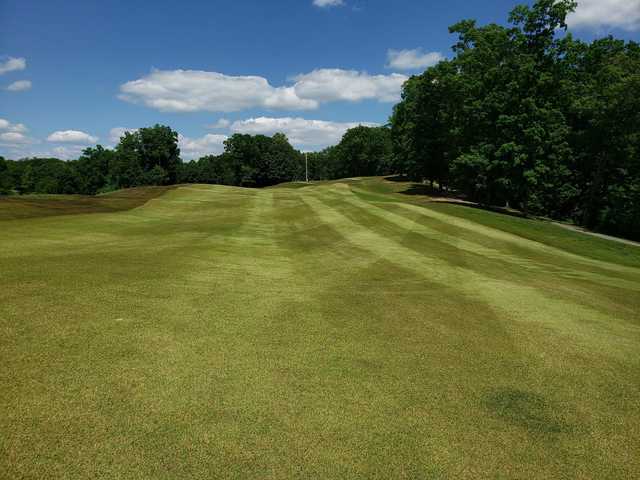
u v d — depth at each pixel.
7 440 3.97
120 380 5.21
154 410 4.67
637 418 5.38
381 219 25.22
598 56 50.03
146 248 13.91
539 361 6.91
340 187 53.94
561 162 46.69
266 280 10.82
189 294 8.86
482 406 5.38
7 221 17.92
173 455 4.02
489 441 4.66
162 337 6.55
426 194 58.59
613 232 44.81
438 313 9.02
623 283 15.09
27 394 4.71
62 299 7.71
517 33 39.53
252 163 121.44
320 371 5.95
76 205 26.48
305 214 26.98
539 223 34.16
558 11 37.41
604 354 7.45
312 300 9.30
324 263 13.83
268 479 3.84
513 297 11.00
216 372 5.64
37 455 3.83
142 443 4.13
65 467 3.73
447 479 4.03
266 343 6.72
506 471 4.20
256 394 5.20
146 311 7.58
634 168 45.59
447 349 7.11
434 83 54.44
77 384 5.02
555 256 20.23
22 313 6.88
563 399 5.71
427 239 19.98
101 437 4.16
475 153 40.94
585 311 10.32
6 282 8.39
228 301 8.66
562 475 4.21
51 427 4.22
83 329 6.54
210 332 6.94
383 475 4.01
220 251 14.50
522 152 38.28
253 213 27.39
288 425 4.64
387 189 65.06
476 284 12.18
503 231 26.11
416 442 4.54
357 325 7.89
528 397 5.69
